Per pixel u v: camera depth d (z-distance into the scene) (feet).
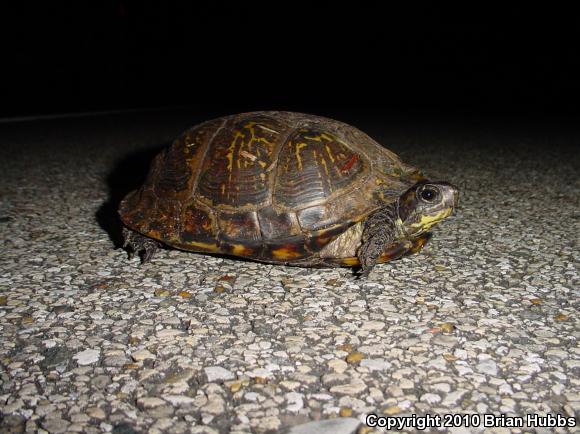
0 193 1.41
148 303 0.78
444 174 1.70
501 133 2.64
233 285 0.84
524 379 0.60
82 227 1.14
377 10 5.73
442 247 1.01
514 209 1.28
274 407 0.56
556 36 5.04
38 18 4.17
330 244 0.86
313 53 5.90
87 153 2.02
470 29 5.45
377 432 0.52
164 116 3.25
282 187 0.84
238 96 4.58
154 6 5.11
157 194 0.92
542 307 0.77
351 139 0.91
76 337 0.69
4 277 0.87
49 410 0.55
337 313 0.75
